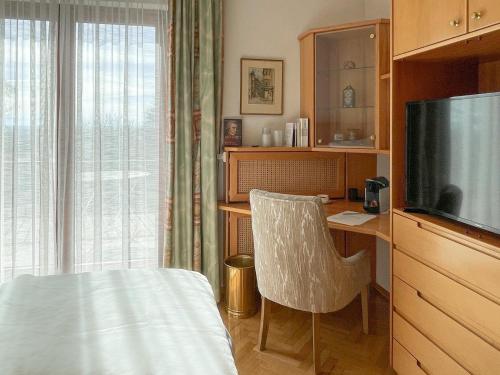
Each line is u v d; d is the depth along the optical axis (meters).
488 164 1.47
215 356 1.10
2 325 1.27
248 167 3.06
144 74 2.95
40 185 2.79
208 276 3.09
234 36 3.18
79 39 2.79
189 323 1.30
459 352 1.55
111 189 2.93
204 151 3.04
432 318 1.72
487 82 2.03
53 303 1.45
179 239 3.02
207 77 3.00
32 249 2.79
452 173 1.66
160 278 1.72
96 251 2.90
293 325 2.70
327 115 3.07
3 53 2.70
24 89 2.74
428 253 1.74
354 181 3.24
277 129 3.31
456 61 2.01
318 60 3.04
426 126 1.82
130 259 2.98
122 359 1.07
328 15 3.35
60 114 2.81
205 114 3.02
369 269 2.50
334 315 2.84
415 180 1.91
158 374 1.00
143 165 2.98
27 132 2.76
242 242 3.09
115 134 2.91
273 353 2.35
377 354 2.33
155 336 1.20
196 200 3.04
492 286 1.38
